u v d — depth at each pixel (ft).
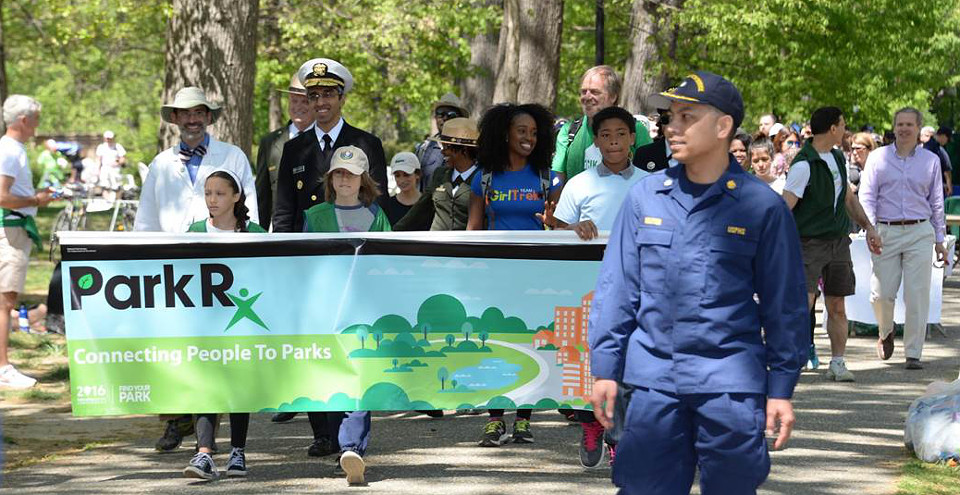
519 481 29.27
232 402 29.19
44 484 29.30
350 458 28.35
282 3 114.93
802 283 19.11
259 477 29.84
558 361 29.43
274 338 29.12
